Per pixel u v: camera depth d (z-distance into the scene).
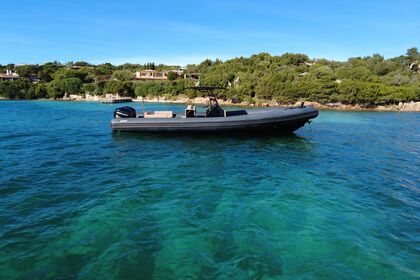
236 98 57.38
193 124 14.73
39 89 73.44
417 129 22.38
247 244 5.21
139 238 5.35
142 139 14.95
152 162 10.61
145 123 15.17
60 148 12.98
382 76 70.62
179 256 4.83
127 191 7.63
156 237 5.40
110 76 91.06
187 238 5.38
